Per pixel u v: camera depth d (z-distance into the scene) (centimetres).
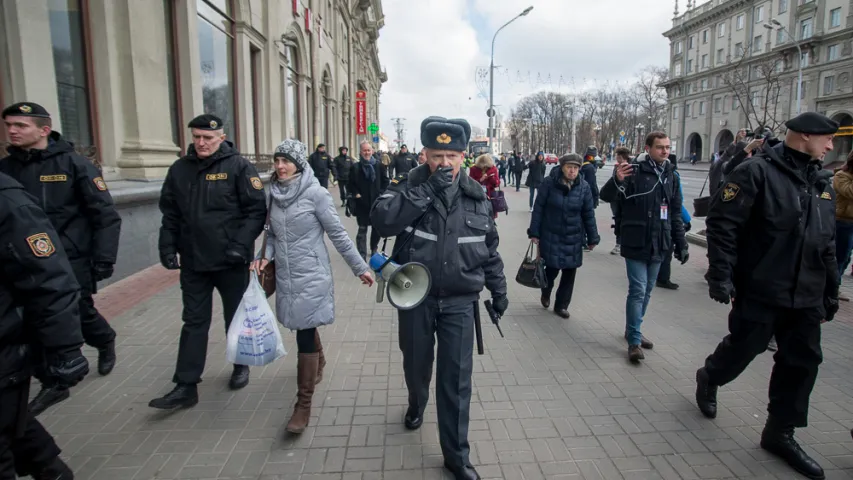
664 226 445
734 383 406
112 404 364
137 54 759
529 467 295
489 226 298
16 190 204
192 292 359
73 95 692
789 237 293
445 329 288
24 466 244
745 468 297
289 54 1748
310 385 330
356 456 305
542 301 609
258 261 343
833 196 302
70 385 220
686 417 353
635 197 445
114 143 735
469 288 286
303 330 332
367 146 827
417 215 279
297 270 332
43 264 204
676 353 466
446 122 281
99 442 317
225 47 1210
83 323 388
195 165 358
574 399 378
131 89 752
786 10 5228
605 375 419
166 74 842
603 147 8306
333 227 335
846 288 687
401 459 302
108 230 381
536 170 1650
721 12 6231
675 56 7375
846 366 436
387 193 289
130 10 743
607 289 693
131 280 684
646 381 409
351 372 421
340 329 524
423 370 308
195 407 361
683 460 304
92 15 710
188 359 354
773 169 296
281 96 1603
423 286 281
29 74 619
